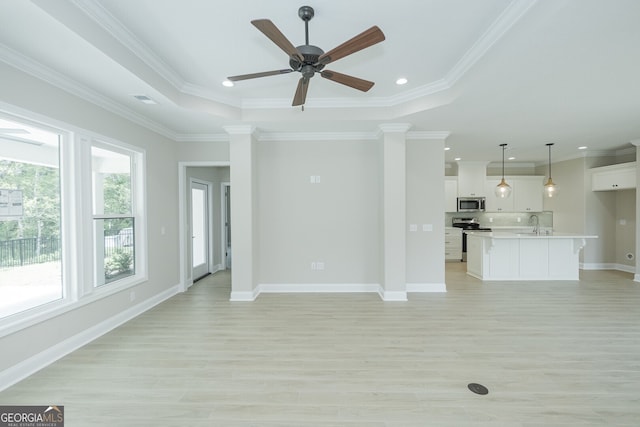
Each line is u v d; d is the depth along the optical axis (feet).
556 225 24.09
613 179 19.74
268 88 11.89
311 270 15.87
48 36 6.72
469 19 7.70
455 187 25.43
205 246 20.80
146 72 9.29
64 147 9.29
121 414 6.38
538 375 7.79
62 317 8.98
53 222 9.08
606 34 6.91
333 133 15.52
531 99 10.95
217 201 22.38
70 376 7.81
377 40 6.28
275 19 7.64
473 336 10.18
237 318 12.02
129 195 12.67
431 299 14.37
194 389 7.25
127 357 8.83
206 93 12.05
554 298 14.47
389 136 14.07
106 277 11.35
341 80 8.11
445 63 10.02
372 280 15.83
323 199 15.79
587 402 6.70
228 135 15.74
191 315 12.41
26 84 7.86
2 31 6.51
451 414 6.35
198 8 7.19
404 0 6.97
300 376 7.80
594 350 9.12
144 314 12.55
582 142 18.38
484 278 18.31
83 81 9.14
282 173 15.78
